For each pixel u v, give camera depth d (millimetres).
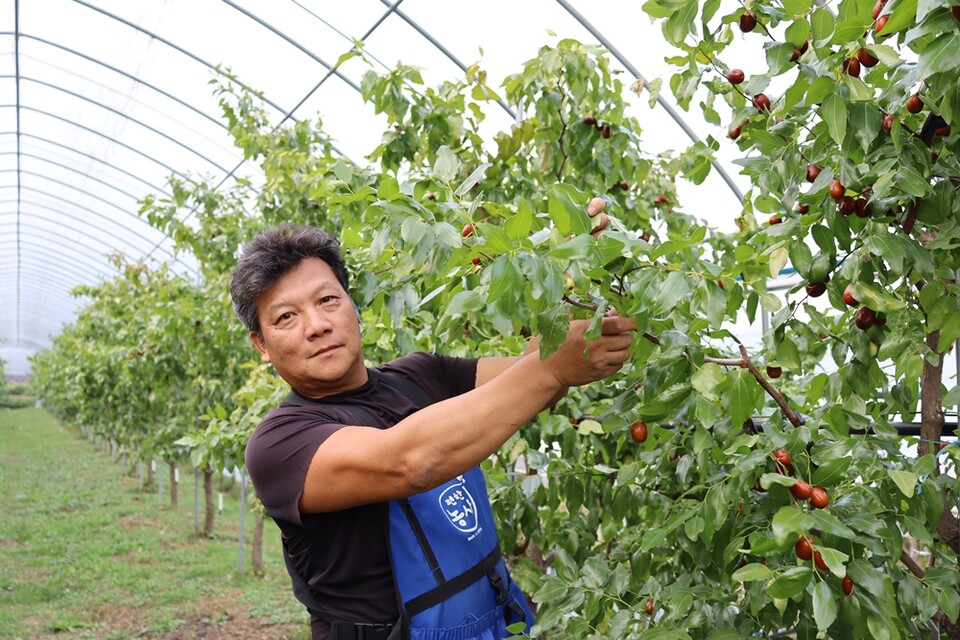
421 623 1580
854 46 1593
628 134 3271
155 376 8383
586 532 2758
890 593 1501
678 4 1679
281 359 1689
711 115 2314
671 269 1438
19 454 18922
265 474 1544
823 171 1777
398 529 1603
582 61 3131
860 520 1574
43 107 9594
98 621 6766
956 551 2037
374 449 1404
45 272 22328
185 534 9953
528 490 2484
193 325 7020
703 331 1781
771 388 1719
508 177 3410
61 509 11672
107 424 13641
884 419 2049
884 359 1816
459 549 1656
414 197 1649
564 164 3279
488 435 1358
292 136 5352
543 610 1964
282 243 1686
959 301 1733
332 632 1601
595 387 2871
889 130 1703
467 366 2000
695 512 1740
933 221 1762
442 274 1424
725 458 1910
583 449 2879
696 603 1810
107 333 11984
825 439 1806
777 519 1423
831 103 1582
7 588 7625
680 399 1687
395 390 1829
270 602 7176
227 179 10219
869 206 1771
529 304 1270
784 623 1771
